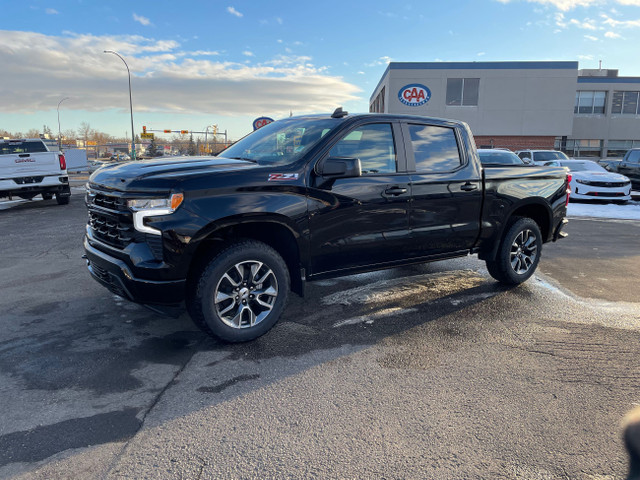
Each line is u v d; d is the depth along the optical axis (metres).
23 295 4.83
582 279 5.71
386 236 4.14
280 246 3.88
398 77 31.80
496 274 5.21
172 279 3.24
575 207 13.45
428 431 2.57
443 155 4.56
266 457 2.34
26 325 4.01
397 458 2.34
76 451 2.36
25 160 12.08
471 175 4.66
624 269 6.23
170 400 2.86
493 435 2.54
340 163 3.56
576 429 2.60
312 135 3.98
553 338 3.85
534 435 2.54
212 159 4.02
